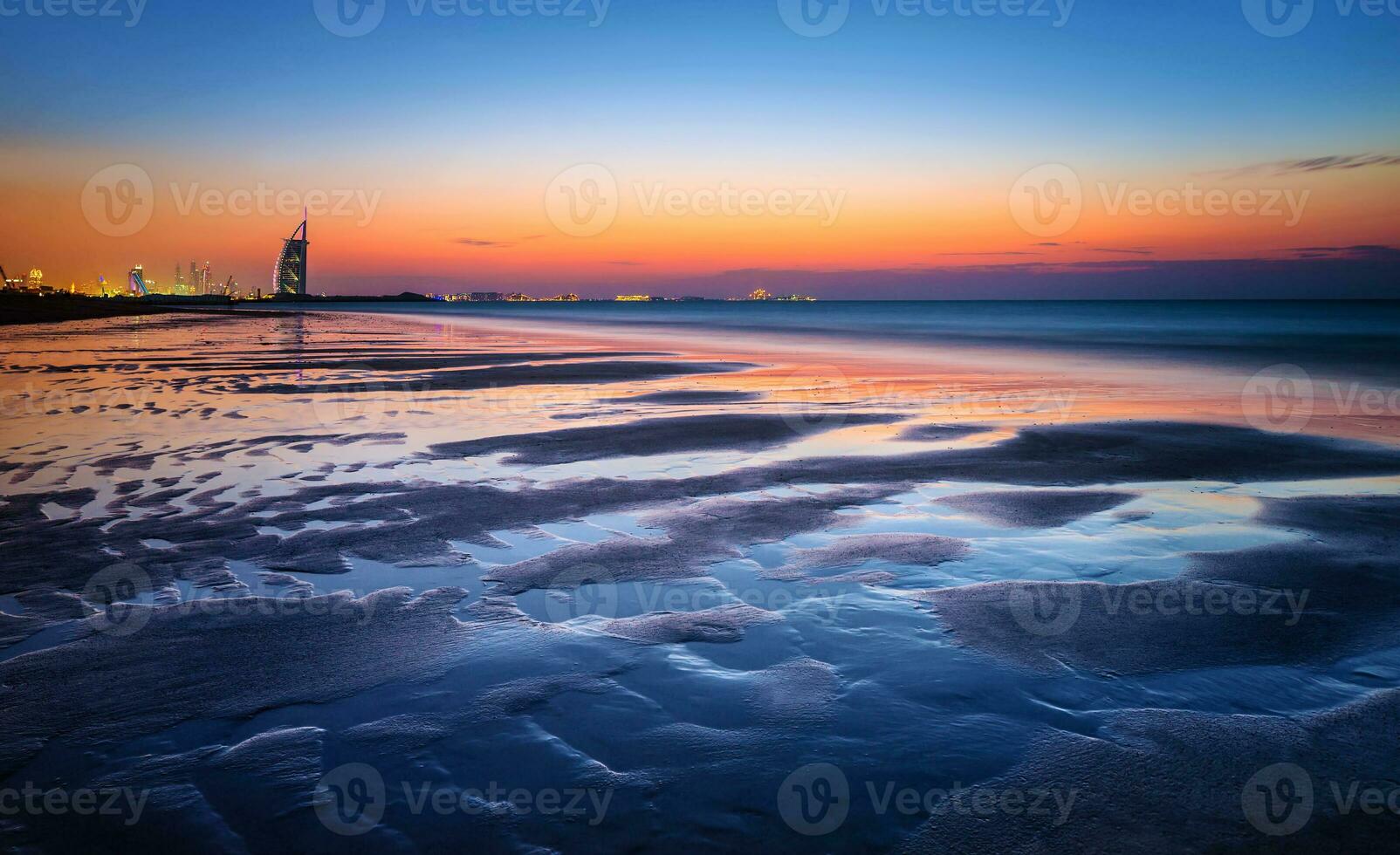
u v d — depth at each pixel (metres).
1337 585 4.11
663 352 24.48
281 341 28.14
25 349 22.56
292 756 2.58
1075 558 4.57
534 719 2.81
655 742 2.67
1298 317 68.38
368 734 2.72
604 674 3.15
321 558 4.55
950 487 6.38
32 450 7.73
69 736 2.70
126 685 3.04
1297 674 3.15
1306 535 5.04
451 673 3.16
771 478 6.70
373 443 8.27
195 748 2.64
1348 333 36.25
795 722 2.79
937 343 30.25
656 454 7.77
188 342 26.73
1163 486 6.41
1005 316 78.56
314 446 8.09
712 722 2.79
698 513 5.57
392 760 2.57
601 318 73.19
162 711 2.86
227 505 5.72
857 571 4.35
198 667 3.19
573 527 5.21
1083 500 5.96
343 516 5.43
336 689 3.03
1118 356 22.59
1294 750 2.62
